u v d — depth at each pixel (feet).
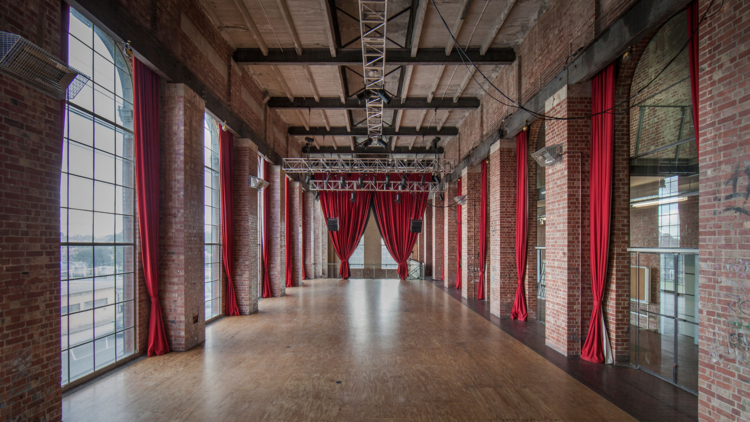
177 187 19.85
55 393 11.89
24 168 10.90
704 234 11.16
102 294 16.39
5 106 10.30
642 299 17.93
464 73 30.71
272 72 31.19
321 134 45.73
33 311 11.14
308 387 15.55
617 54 16.20
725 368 10.43
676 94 17.21
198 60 22.15
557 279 20.65
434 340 23.21
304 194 62.39
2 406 10.16
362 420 12.71
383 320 29.19
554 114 20.85
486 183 37.91
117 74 17.29
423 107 35.76
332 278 64.28
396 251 63.72
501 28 24.22
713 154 10.93
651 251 17.03
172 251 19.93
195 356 19.48
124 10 15.25
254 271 32.30
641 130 18.62
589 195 19.48
